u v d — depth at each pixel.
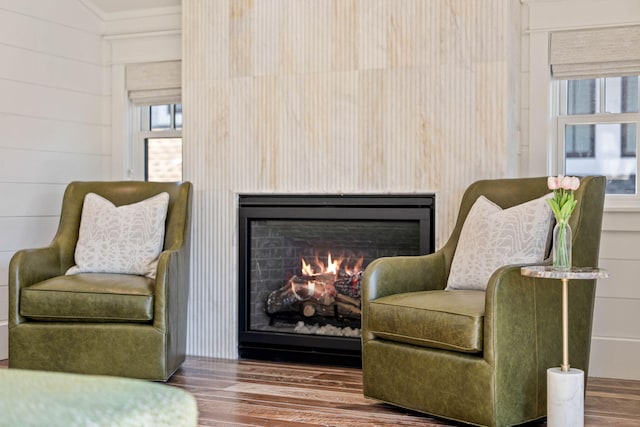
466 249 3.52
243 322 4.47
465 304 3.07
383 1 4.16
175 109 5.15
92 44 5.10
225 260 4.50
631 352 3.99
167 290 3.76
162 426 1.38
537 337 3.07
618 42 4.05
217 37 4.54
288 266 4.43
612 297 4.04
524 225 3.34
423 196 4.09
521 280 3.02
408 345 3.25
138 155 5.20
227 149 4.50
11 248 4.50
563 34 4.16
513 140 4.08
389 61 4.15
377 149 4.18
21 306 3.83
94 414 1.32
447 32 4.04
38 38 4.68
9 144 4.49
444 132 4.04
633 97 4.12
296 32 4.35
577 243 3.24
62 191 4.85
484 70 3.96
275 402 3.46
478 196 3.72
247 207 4.47
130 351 3.73
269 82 4.41
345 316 4.30
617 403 3.48
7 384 1.52
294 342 4.34
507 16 3.93
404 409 3.36
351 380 3.90
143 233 4.14
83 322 3.80
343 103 4.25
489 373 2.93
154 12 5.02
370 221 4.21
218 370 4.13
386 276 3.45
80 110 5.00
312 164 4.31
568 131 4.25
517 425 3.13
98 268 4.12
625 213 4.00
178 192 4.29
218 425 3.10
